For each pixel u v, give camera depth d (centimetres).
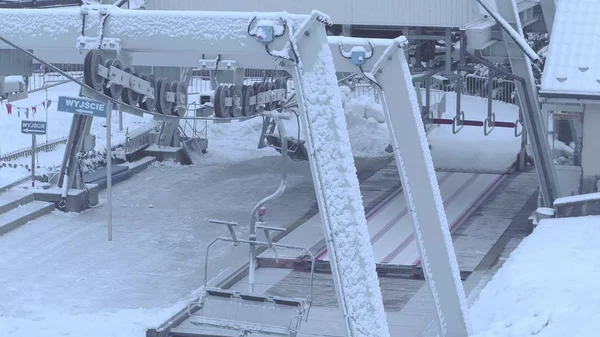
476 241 2006
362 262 997
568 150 2120
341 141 1003
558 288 1331
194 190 2475
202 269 1817
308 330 1489
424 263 1275
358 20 2194
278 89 1603
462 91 3956
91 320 1470
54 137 2888
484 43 2136
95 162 2630
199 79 3828
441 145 3045
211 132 3097
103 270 1795
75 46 1155
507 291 1380
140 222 2153
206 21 1090
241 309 1281
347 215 997
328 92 1008
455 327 1269
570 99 2031
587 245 1605
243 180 2591
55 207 2219
